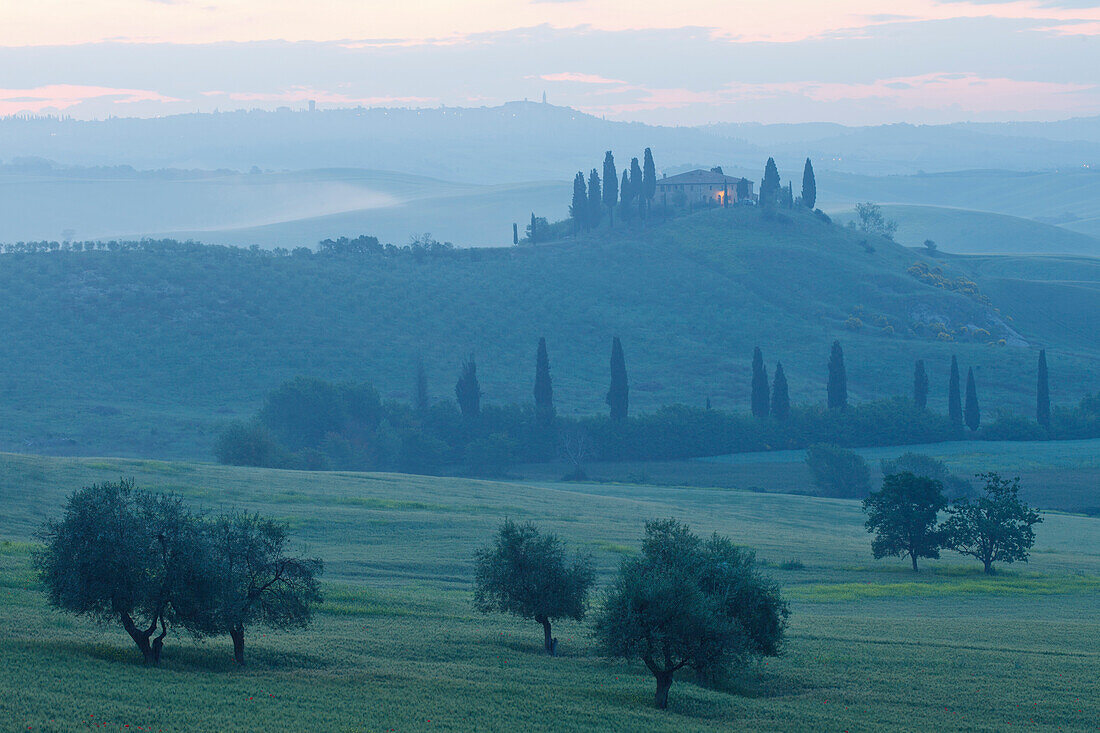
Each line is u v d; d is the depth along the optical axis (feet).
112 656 477.77
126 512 477.77
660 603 482.28
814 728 456.45
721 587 545.85
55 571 470.39
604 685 507.71
